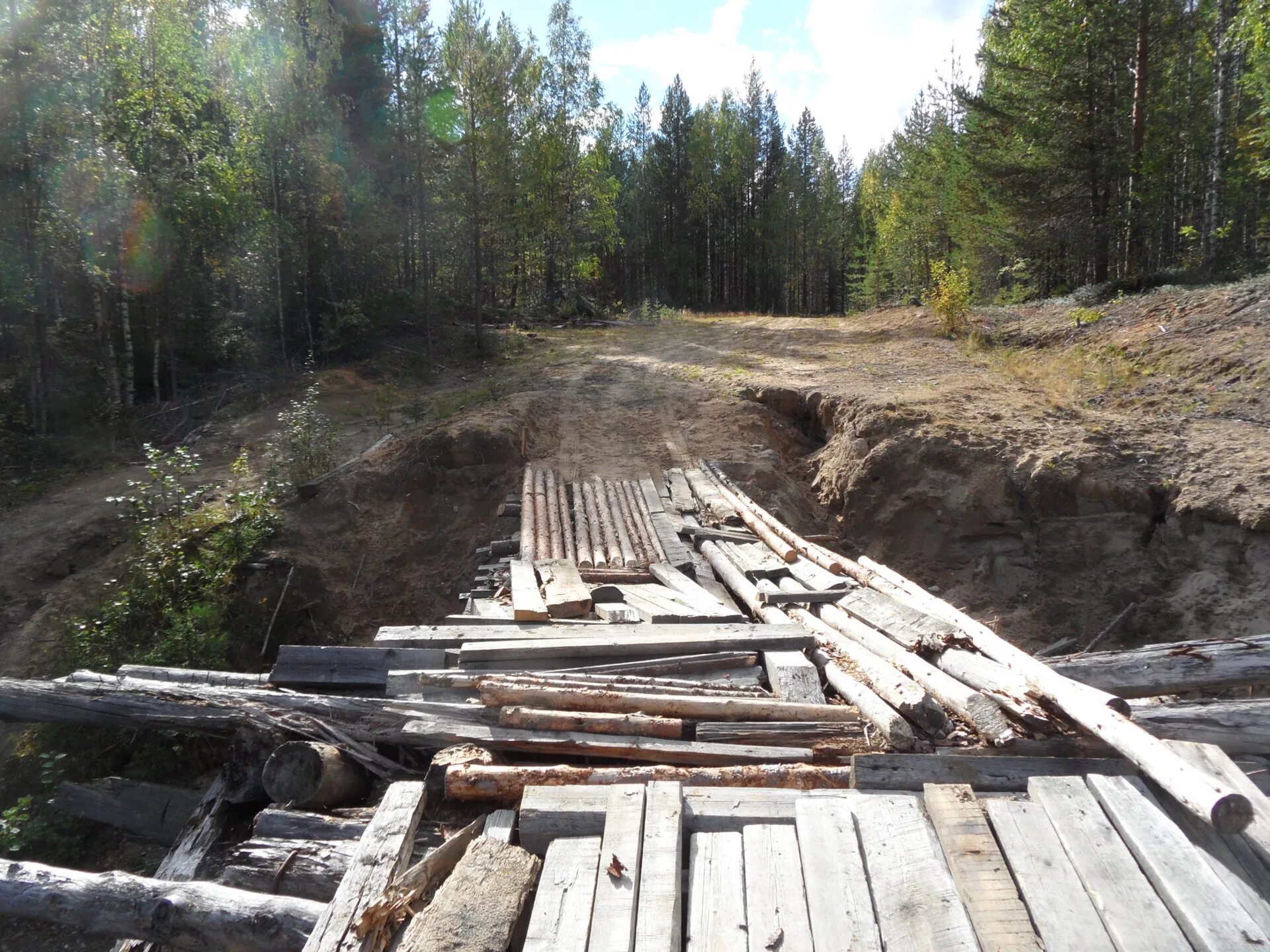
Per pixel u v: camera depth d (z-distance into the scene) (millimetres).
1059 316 20953
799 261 56000
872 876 4160
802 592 8484
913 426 13797
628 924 3891
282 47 23109
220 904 4652
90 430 19359
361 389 21781
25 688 7480
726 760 5672
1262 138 18844
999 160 24750
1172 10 21984
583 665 7320
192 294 22094
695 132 51250
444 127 26062
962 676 6164
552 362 22828
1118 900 3834
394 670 7262
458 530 13656
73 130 18328
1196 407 13695
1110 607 11180
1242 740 5562
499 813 5074
